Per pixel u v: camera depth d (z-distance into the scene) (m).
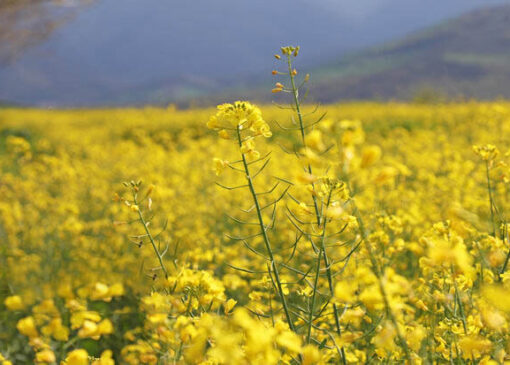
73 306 1.73
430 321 2.55
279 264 2.32
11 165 11.43
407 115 17.36
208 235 5.77
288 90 2.49
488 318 1.61
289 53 2.50
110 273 3.92
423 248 2.28
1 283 3.86
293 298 3.53
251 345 1.35
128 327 3.45
